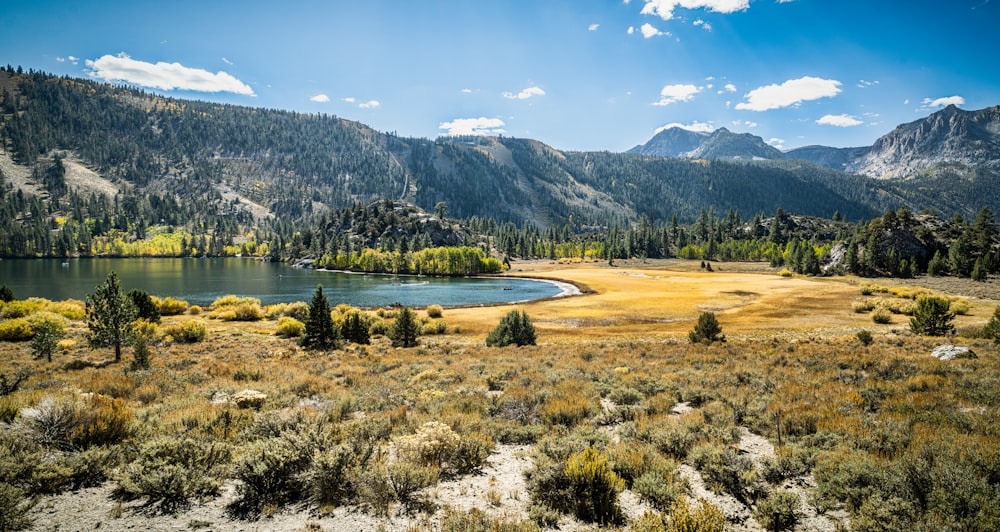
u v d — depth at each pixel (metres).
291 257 189.88
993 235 122.00
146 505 6.89
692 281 100.62
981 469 7.53
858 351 24.75
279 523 6.57
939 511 6.41
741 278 108.00
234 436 9.87
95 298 25.62
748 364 21.23
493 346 34.88
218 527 6.38
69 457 7.77
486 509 7.19
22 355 28.58
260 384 16.80
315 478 7.49
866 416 11.49
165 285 106.56
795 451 9.23
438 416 11.86
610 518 6.89
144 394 14.54
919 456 8.19
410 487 7.58
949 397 13.02
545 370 20.81
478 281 121.00
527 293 93.12
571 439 9.76
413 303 78.88
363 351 30.91
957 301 57.31
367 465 8.23
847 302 64.25
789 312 56.44
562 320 54.91
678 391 15.69
